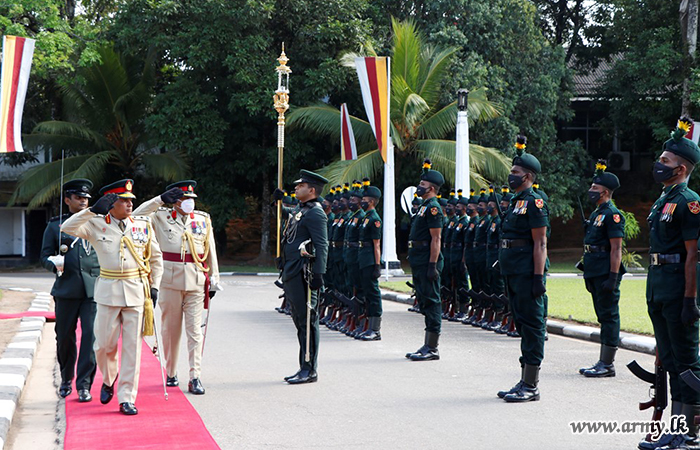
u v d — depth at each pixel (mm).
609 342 8516
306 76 27109
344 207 13328
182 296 7812
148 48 27812
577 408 7000
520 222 7383
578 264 9062
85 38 27312
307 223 8086
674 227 5766
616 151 35250
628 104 30297
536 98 28344
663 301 5793
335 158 28516
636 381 8266
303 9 26203
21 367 8188
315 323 8219
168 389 7805
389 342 11172
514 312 7422
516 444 5836
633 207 35594
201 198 29141
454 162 24922
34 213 31094
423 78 26328
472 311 13453
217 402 7238
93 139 28922
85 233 6848
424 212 9477
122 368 6793
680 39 29156
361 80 19156
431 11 27625
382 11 29297
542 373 8727
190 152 26375
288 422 6484
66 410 6883
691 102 27062
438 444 5820
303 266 8094
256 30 25828
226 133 28125
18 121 16562
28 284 21281
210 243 8062
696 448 5660
